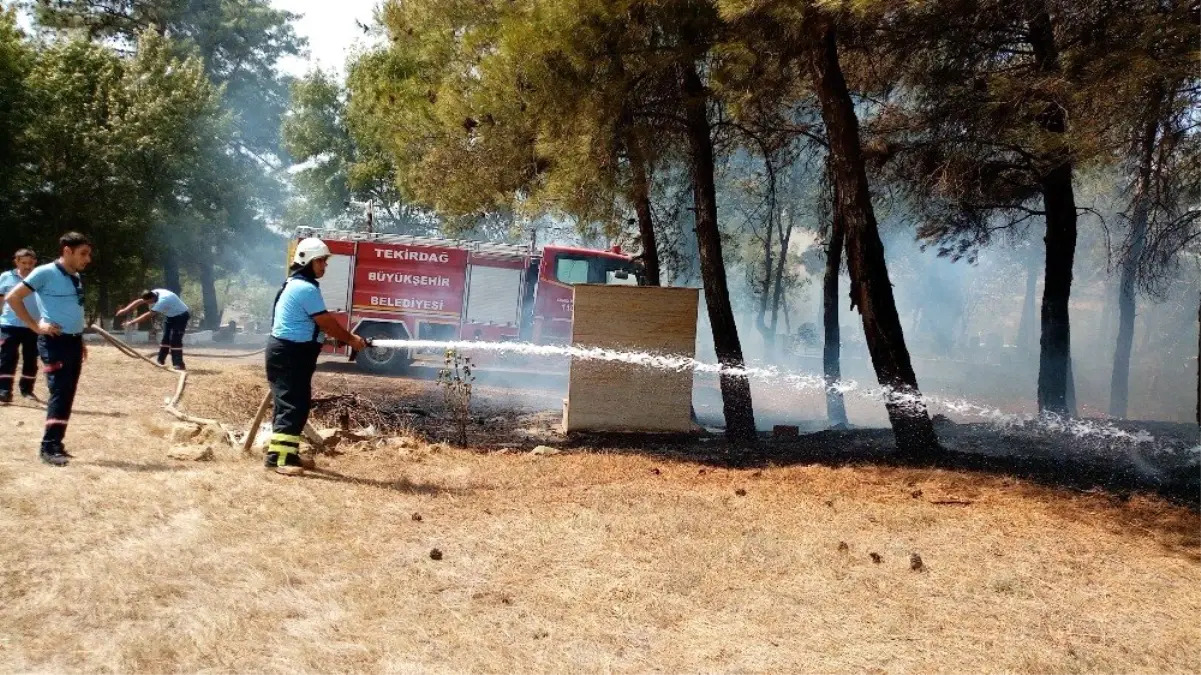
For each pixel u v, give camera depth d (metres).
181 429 7.33
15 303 6.05
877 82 12.16
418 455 7.94
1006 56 11.16
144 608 3.77
